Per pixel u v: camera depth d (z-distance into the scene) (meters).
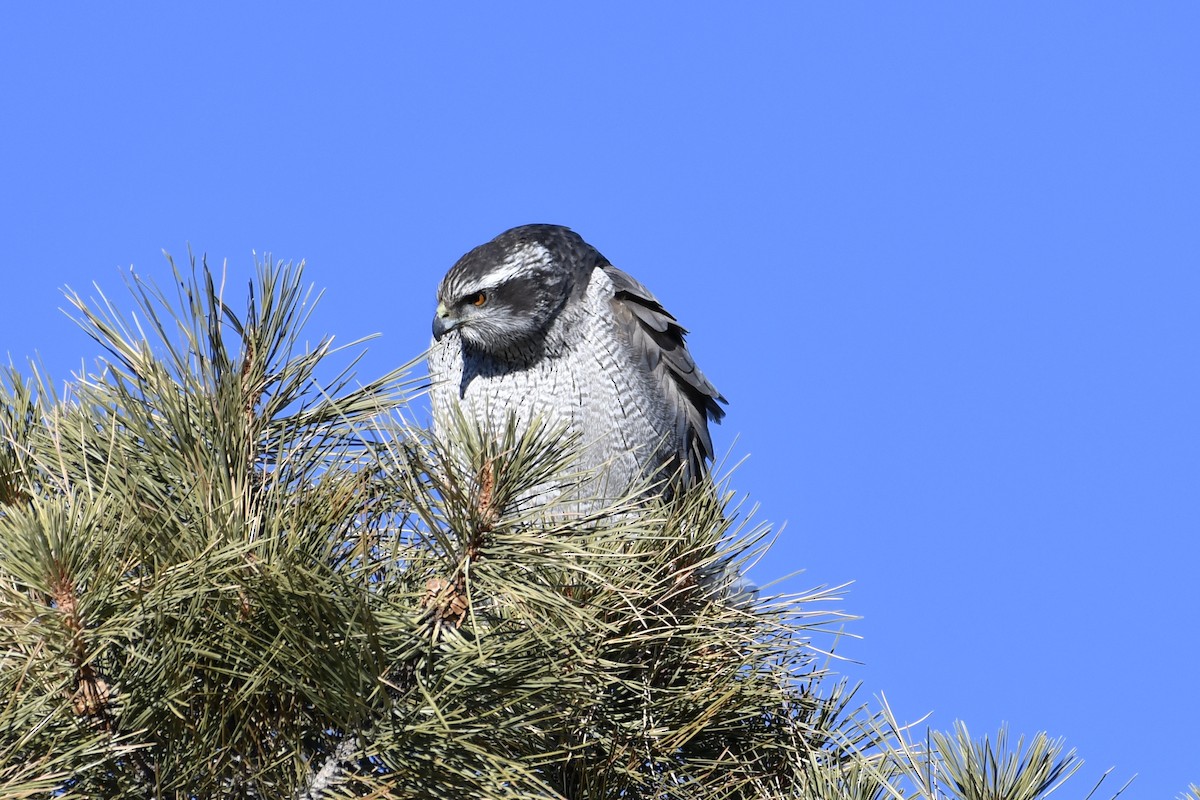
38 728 4.50
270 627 4.92
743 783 6.39
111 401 5.62
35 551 4.57
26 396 5.72
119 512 5.02
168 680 4.75
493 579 4.93
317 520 5.25
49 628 4.57
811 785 5.99
